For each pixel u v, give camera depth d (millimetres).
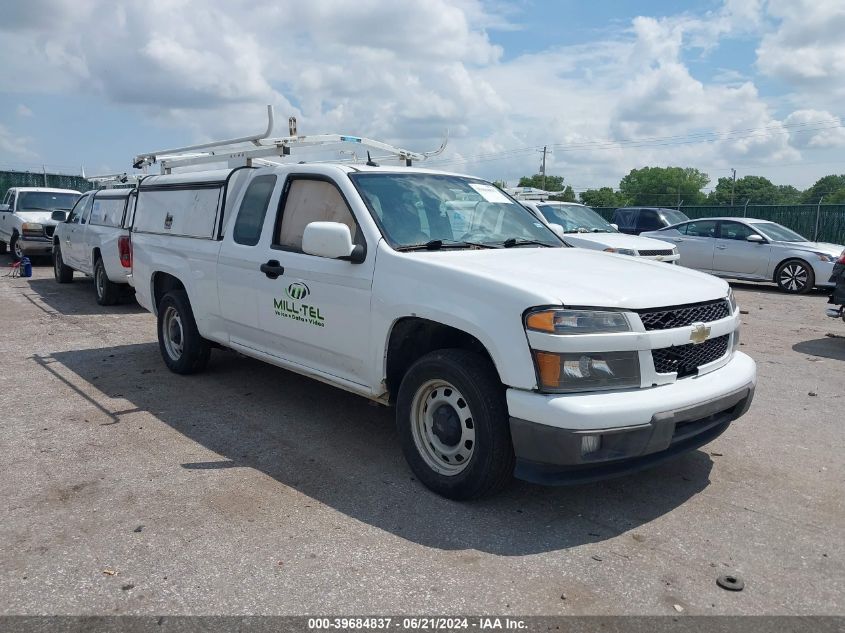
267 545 3510
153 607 2990
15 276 15258
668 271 4406
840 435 5223
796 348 8359
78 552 3439
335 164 5078
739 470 4535
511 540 3580
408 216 4676
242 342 5762
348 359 4613
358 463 4605
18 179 29266
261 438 5059
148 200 7184
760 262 14367
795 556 3453
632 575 3262
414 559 3383
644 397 3559
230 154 6043
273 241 5215
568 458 3434
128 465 4543
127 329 9211
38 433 5133
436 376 3980
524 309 3545
